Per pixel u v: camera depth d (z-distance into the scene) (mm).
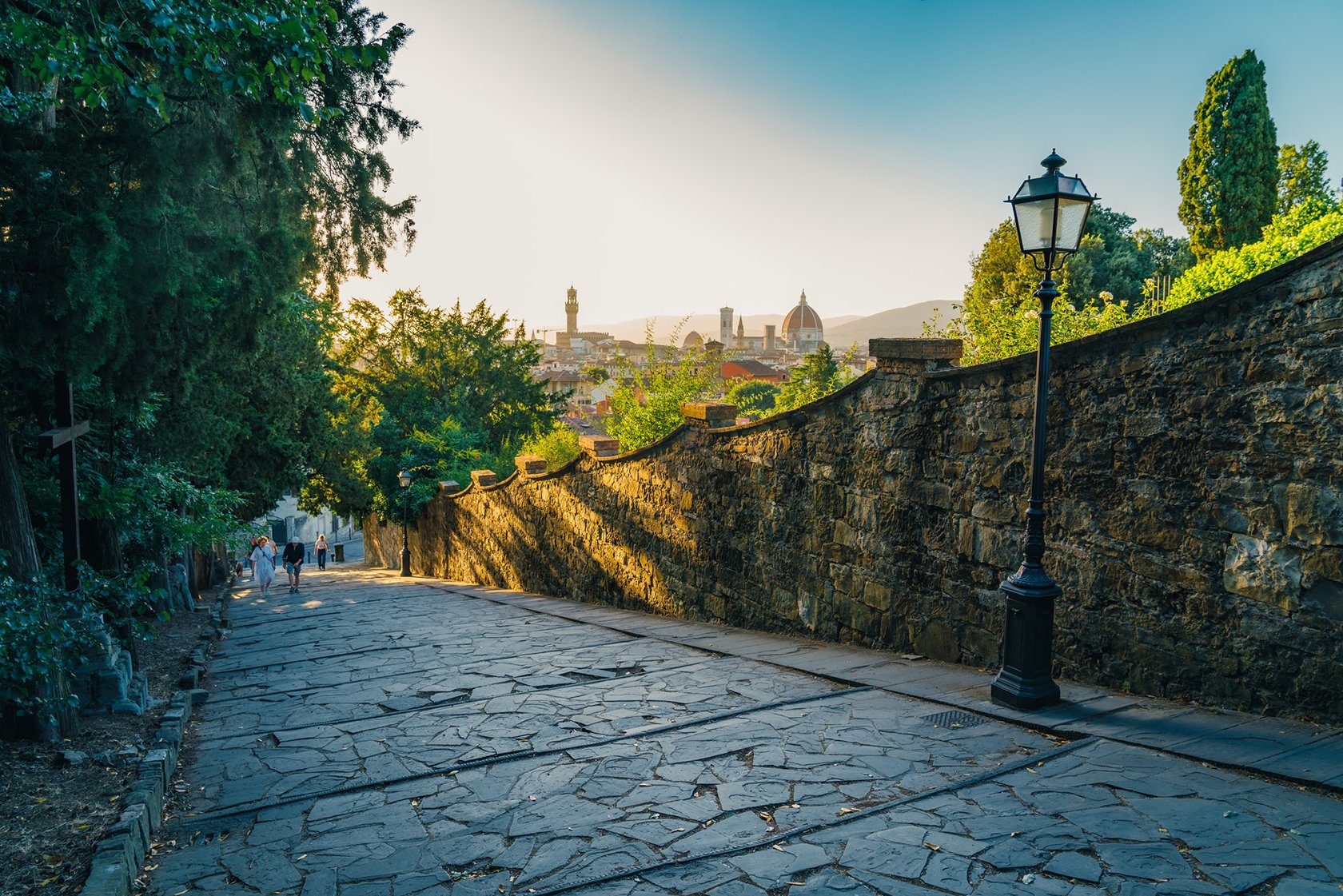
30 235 5168
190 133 5949
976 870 3410
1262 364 5035
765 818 4133
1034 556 5707
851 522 8711
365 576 27938
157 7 4258
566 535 15938
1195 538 5438
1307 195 30734
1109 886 3211
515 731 6059
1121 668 5945
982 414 7086
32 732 5758
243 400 15109
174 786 5266
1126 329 5801
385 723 6480
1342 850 3346
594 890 3498
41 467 8055
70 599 6125
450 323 37688
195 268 6438
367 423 27859
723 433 10867
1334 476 4691
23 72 4582
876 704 6109
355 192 8289
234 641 11750
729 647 9062
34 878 3775
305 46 4801
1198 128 26844
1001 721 5477
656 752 5266
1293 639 4902
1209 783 4109
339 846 4172
